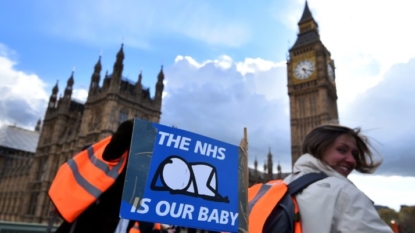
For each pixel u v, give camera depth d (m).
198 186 2.33
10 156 96.19
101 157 3.09
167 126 2.41
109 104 57.16
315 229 2.09
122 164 3.03
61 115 73.06
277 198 2.39
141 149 2.23
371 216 2.03
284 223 2.21
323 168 2.59
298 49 81.81
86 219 3.05
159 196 2.15
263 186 2.84
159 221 2.08
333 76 83.12
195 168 2.38
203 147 2.49
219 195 2.38
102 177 2.92
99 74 66.56
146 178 2.15
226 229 2.29
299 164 2.78
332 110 77.62
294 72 79.81
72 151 63.34
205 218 2.25
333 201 2.14
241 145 2.75
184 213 2.19
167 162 2.28
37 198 65.75
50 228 2.96
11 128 104.00
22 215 63.59
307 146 2.85
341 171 2.67
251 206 2.49
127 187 2.07
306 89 75.75
